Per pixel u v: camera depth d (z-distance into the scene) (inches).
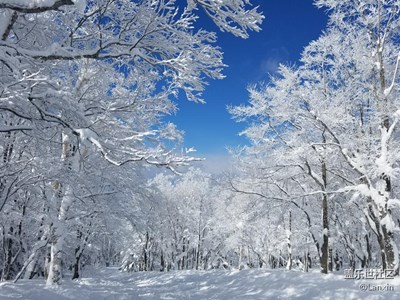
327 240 576.1
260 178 621.6
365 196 499.2
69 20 251.3
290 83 566.9
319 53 574.6
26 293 298.5
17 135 297.4
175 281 703.1
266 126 594.9
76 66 400.2
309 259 1390.3
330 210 711.1
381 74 505.4
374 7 513.3
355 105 558.3
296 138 563.2
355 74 555.5
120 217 518.9
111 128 273.1
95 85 383.9
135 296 372.8
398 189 560.4
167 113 367.2
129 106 316.8
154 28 227.6
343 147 498.9
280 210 663.8
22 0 158.7
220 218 1327.5
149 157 185.2
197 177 1787.6
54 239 390.9
